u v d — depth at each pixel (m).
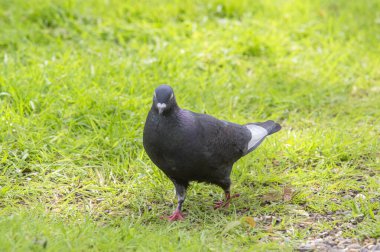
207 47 14.19
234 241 7.85
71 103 11.40
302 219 8.56
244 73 13.55
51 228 7.57
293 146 10.58
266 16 16.08
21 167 9.74
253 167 10.04
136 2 15.80
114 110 11.25
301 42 15.15
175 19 15.53
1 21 14.70
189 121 8.12
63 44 13.91
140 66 13.12
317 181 9.63
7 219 7.59
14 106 11.15
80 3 15.48
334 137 10.73
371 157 10.38
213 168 8.45
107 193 9.31
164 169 8.40
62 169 9.73
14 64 12.64
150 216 8.66
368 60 14.58
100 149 10.24
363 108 12.33
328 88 13.20
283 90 13.09
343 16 16.50
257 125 9.59
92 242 7.36
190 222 8.62
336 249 7.70
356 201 8.98
